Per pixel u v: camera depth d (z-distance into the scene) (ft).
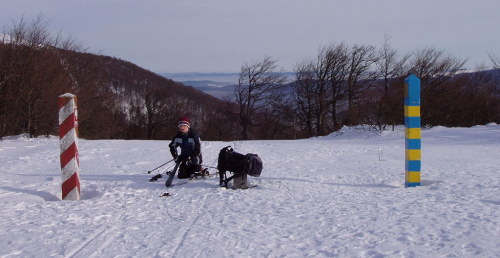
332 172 25.22
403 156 34.45
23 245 11.23
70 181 18.15
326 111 139.13
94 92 89.71
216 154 37.93
